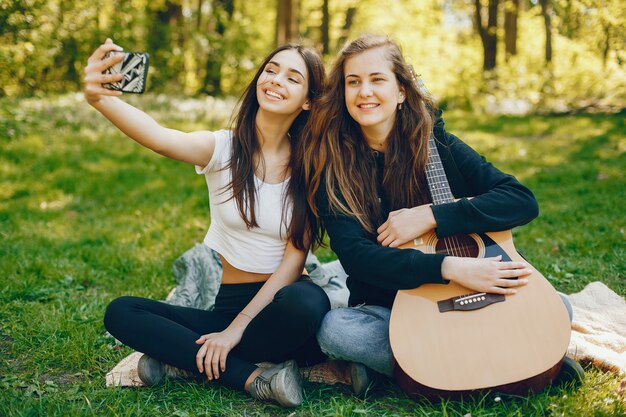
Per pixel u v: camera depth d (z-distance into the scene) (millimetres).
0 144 8773
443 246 2816
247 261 2988
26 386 2896
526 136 11852
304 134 2934
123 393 2787
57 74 14445
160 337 2779
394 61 2838
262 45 20828
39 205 6789
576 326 3381
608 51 18953
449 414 2514
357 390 2740
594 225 5734
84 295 4281
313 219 2986
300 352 2938
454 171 2982
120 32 15742
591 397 2592
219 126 12055
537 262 4742
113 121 2594
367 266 2705
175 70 18625
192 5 22703
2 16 9000
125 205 6984
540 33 23281
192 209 6836
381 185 2980
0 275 4473
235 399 2730
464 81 18344
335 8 24578
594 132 11570
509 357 2488
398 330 2582
